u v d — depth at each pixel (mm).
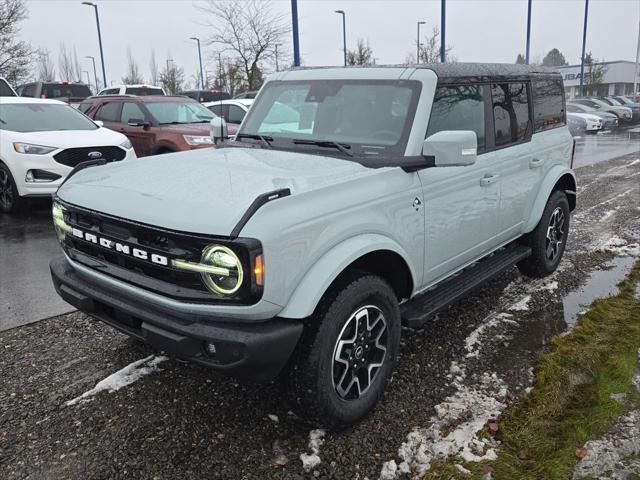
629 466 2826
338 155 3678
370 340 3271
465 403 3414
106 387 3615
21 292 5359
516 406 3359
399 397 3502
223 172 3266
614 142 21172
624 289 5230
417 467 2873
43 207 9484
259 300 2645
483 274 4461
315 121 4035
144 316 2898
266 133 4258
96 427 3209
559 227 5684
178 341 2752
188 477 2824
